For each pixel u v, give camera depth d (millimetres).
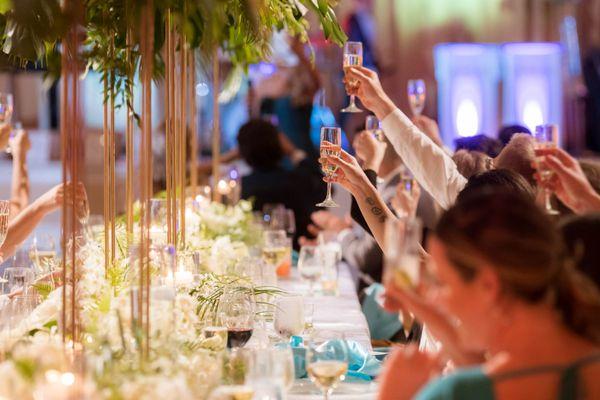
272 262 5590
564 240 2232
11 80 18766
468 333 2004
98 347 2514
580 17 14250
